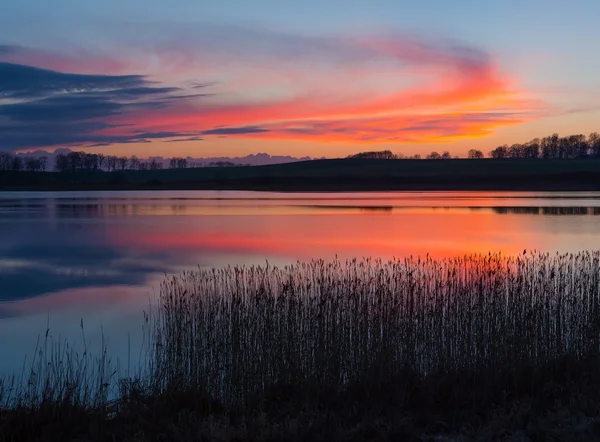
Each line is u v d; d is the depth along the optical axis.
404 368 8.48
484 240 29.89
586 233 32.53
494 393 7.77
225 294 12.77
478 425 6.77
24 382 9.40
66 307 16.50
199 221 42.84
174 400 7.70
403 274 14.17
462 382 7.99
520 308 10.02
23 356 11.60
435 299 10.93
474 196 81.06
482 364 8.86
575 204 59.22
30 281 20.58
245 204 65.06
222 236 33.25
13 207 61.22
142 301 17.23
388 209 54.44
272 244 29.39
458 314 10.10
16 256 26.64
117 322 14.67
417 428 6.73
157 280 20.47
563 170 121.94
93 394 8.64
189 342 9.81
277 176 137.62
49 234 35.25
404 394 7.59
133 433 6.72
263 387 8.62
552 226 36.59
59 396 7.41
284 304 10.17
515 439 6.25
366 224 39.44
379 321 9.64
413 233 33.72
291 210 54.28
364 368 8.65
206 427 6.67
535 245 27.48
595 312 10.25
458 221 40.78
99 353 11.73
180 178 148.75
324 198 79.19
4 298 17.80
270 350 9.04
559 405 7.03
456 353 9.45
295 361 8.91
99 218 46.38
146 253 27.12
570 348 9.59
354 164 153.00
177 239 32.16
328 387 8.25
